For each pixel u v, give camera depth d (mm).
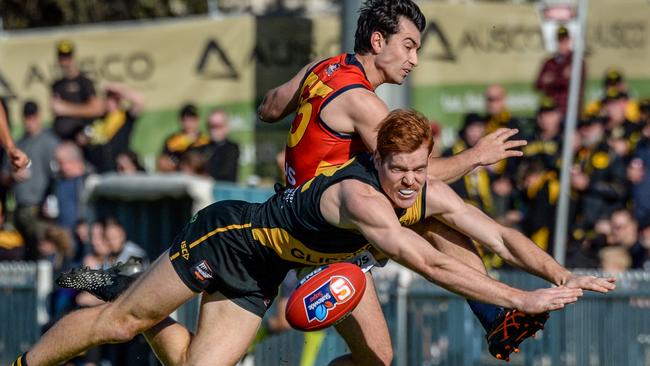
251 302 20750
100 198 33594
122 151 40281
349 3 30203
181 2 59781
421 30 20750
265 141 40688
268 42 41000
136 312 21078
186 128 38906
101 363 30594
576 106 32812
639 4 42562
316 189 19516
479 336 28500
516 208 35250
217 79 41375
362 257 20344
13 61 43406
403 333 29125
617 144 37906
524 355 28750
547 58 41188
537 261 19219
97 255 31969
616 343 28469
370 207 18609
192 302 29703
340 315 18953
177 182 32188
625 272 29719
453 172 20562
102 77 42344
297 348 29281
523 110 41562
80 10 58469
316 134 20562
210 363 20531
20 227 38594
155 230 33031
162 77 41750
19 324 32969
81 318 21438
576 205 34906
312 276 19156
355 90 20297
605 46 42531
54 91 40844
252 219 20312
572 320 28500
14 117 43344
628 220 34969
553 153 35875
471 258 20656
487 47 41469
